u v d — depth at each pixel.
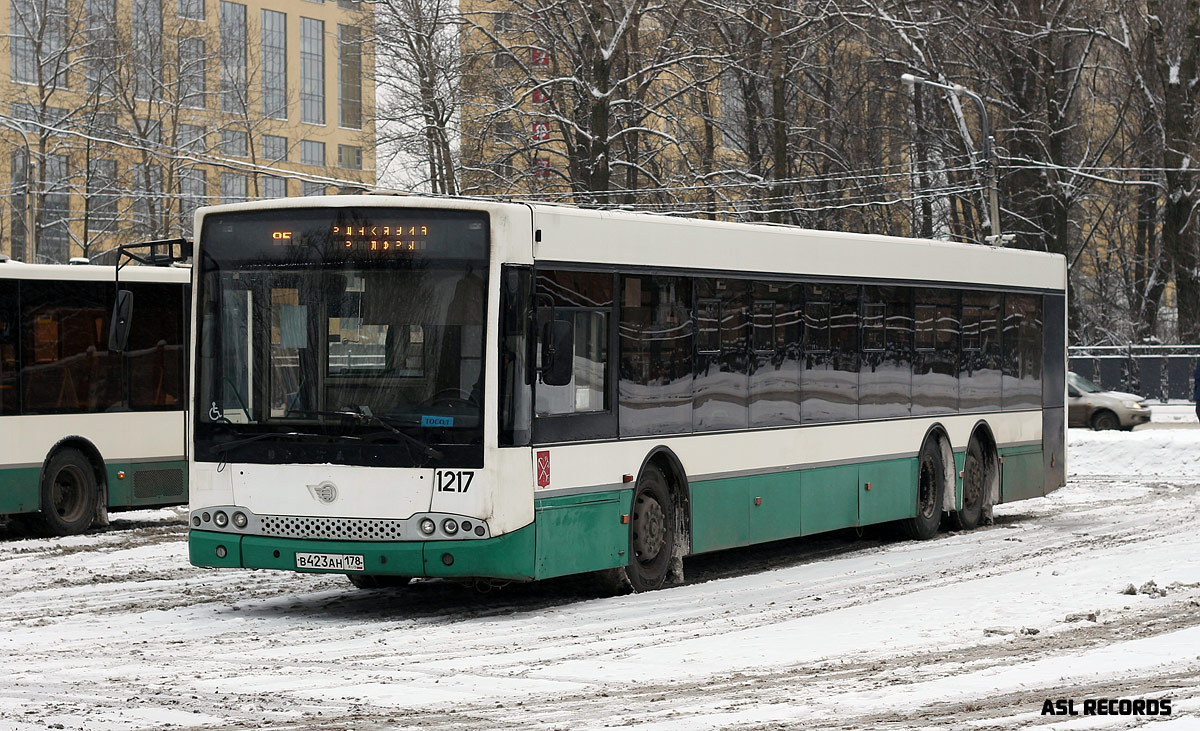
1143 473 32.22
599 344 14.13
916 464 19.22
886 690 9.63
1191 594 13.80
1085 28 52.22
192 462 13.57
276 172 34.94
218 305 13.56
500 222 12.99
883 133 55.62
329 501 13.07
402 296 13.09
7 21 67.31
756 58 45.66
